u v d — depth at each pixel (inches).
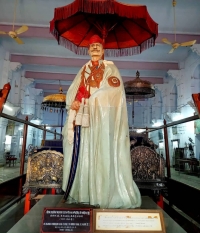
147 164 168.2
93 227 73.9
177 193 175.0
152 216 77.0
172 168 232.5
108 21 139.7
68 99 120.0
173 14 309.7
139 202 100.3
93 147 100.5
